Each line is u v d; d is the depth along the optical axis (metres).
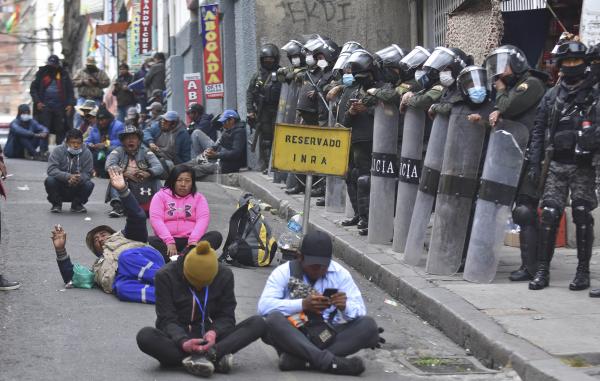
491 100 9.09
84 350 7.10
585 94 8.18
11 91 55.91
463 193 9.18
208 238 8.00
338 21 17.69
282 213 13.80
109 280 8.74
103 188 16.22
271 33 17.73
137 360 6.88
